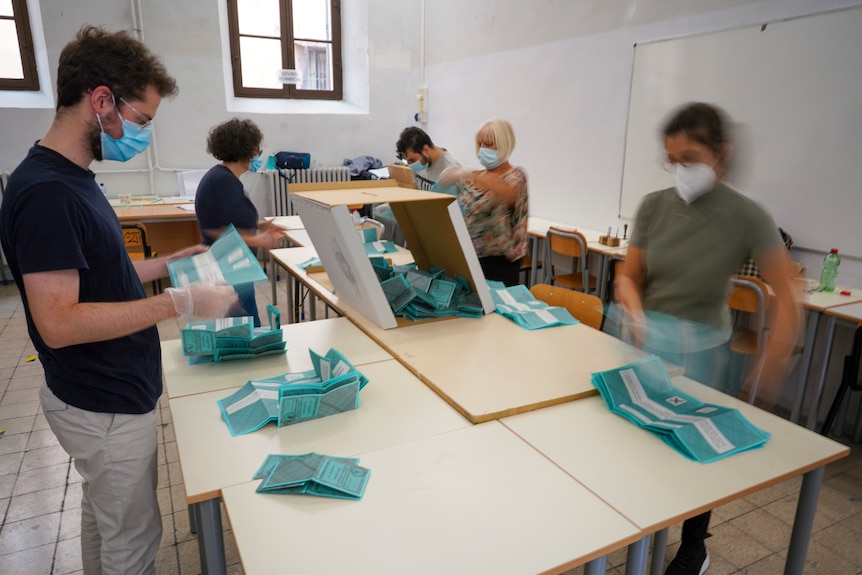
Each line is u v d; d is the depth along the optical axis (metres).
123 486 1.26
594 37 4.05
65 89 1.09
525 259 4.22
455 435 1.29
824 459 1.23
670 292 1.62
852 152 2.66
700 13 3.29
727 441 1.25
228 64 5.79
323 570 0.88
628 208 3.96
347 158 6.36
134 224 4.37
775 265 1.44
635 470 1.16
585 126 4.23
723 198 1.47
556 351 1.76
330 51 6.34
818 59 2.73
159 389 1.35
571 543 0.95
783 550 1.99
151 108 1.18
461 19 5.46
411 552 0.92
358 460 1.17
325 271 2.50
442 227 2.08
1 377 3.25
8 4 4.93
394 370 1.64
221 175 2.42
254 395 1.41
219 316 1.26
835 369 2.90
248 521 0.99
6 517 2.10
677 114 1.46
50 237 1.02
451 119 5.85
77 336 1.06
